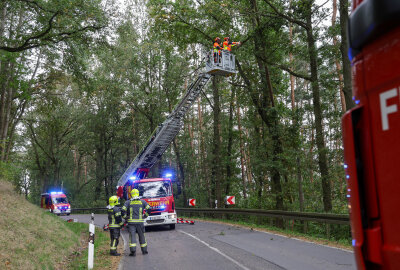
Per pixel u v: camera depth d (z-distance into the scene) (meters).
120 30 17.61
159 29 19.97
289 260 8.27
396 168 1.83
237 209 20.25
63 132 46.97
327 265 7.54
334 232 12.82
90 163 69.81
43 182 48.88
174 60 30.03
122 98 32.81
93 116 41.59
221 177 28.78
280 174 19.08
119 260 9.62
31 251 8.77
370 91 2.03
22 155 47.84
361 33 1.98
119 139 46.00
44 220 13.20
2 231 9.02
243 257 8.88
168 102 32.75
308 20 16.23
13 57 16.52
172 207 17.61
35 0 14.80
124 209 10.40
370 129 2.03
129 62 30.28
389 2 1.72
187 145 39.38
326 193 16.14
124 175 21.72
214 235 13.89
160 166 34.53
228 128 27.73
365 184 2.06
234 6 15.68
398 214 1.81
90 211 44.19
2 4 15.77
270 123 19.11
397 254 1.78
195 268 7.91
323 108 17.44
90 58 18.64
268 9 17.58
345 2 12.00
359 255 2.03
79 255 10.71
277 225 17.50
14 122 30.08
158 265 8.54
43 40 16.14
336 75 16.31
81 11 15.33
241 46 18.31
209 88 31.22
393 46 1.85
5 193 14.52
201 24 18.94
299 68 28.84
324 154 16.36
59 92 38.12
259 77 20.09
